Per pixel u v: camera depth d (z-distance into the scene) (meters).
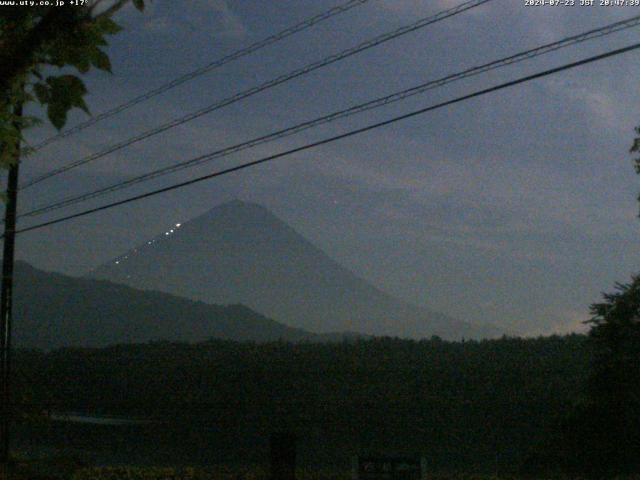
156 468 21.02
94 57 4.91
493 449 24.16
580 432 15.59
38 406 21.88
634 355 15.14
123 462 24.53
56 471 18.73
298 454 25.66
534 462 16.97
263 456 25.28
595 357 16.06
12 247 19.59
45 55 4.89
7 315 19.58
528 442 24.22
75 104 4.92
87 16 4.80
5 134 5.58
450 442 25.42
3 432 18.88
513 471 20.73
